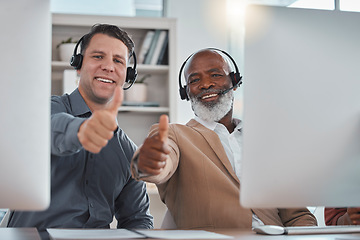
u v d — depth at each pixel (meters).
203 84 1.83
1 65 0.98
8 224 1.61
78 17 3.50
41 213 1.48
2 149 0.98
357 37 1.12
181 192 1.55
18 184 0.99
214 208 1.50
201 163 1.55
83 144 1.08
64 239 1.00
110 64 1.71
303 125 1.09
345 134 1.12
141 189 1.75
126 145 1.71
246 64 1.06
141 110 3.56
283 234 1.21
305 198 1.11
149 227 1.75
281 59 1.07
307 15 1.09
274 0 3.54
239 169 1.71
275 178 1.08
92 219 1.53
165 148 1.11
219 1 3.95
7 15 0.98
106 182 1.60
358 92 1.12
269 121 1.07
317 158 1.10
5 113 0.98
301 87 1.09
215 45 3.92
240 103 3.44
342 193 1.13
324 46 1.10
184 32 3.88
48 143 1.00
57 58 3.58
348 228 1.27
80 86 1.74
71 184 1.53
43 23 0.99
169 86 3.61
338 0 2.69
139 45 3.73
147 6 4.05
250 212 1.53
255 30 1.06
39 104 0.99
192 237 1.06
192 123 1.81
